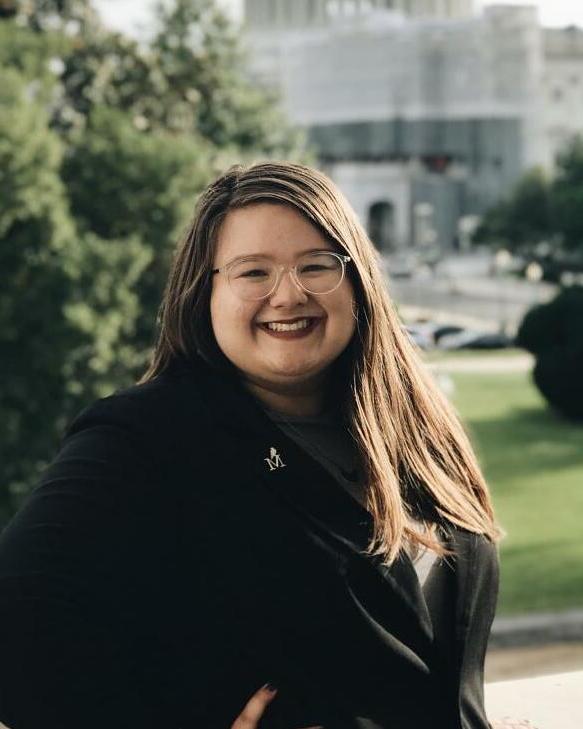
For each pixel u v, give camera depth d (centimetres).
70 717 157
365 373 195
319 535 177
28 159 1598
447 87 12625
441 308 6869
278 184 187
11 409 1648
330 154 12538
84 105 2575
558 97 12706
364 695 175
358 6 15075
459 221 12175
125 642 165
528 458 2494
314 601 173
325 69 12962
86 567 163
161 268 1953
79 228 1903
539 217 8412
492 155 12469
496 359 4541
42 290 1638
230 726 171
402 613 182
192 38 2752
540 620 1328
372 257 197
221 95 2845
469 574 195
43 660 157
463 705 187
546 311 3005
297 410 195
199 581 173
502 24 12419
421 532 193
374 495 184
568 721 249
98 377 1741
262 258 184
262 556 173
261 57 13138
